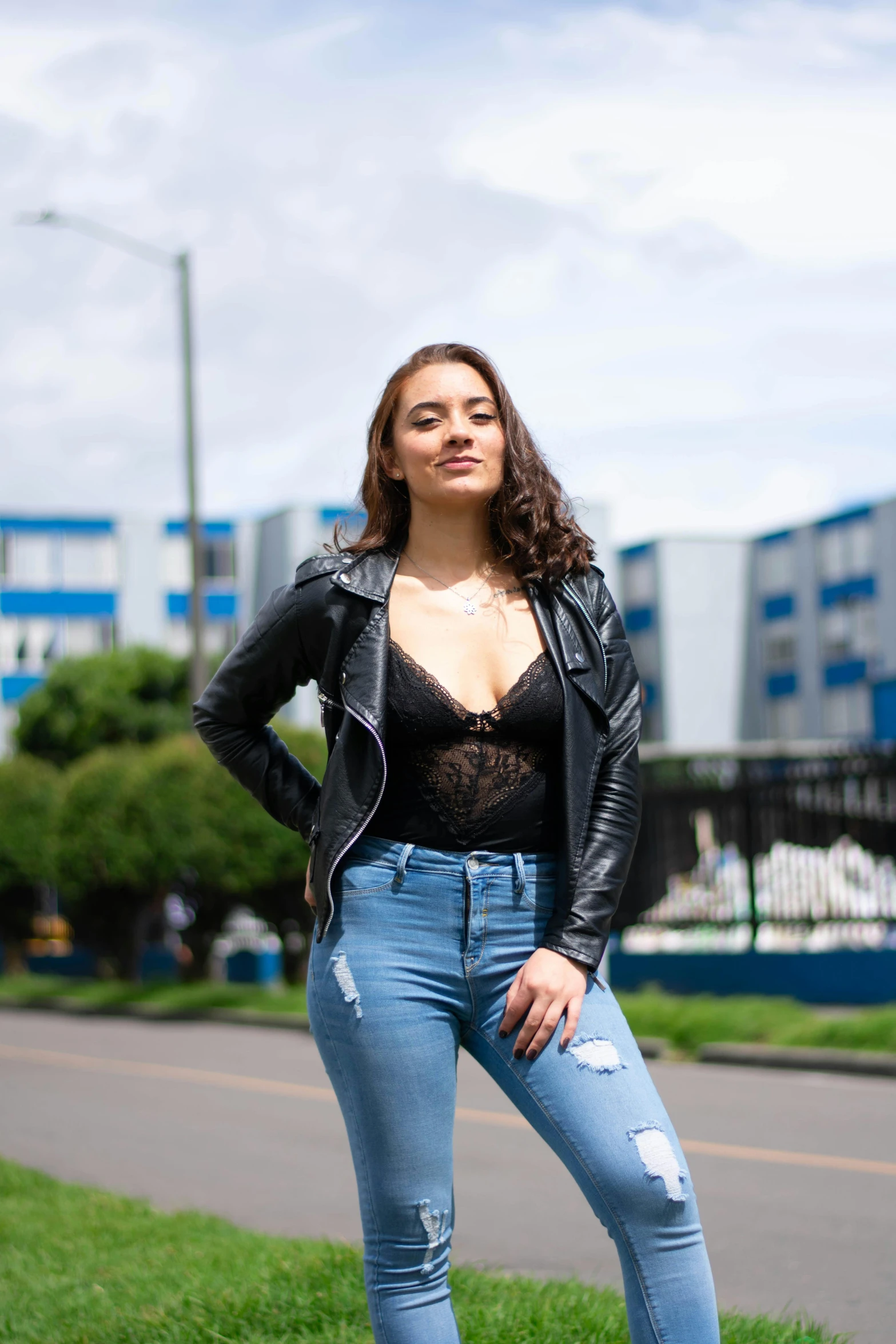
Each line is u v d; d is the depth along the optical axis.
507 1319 4.09
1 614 53.97
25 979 28.20
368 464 2.77
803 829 16.30
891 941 15.71
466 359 2.72
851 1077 11.99
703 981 16.66
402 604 2.66
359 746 2.58
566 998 2.47
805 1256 5.96
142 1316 4.38
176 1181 8.22
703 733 57.91
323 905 2.60
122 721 40.78
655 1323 2.41
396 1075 2.53
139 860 23.09
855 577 53.81
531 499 2.67
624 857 2.58
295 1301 4.41
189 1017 20.88
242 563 56.59
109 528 55.22
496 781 2.56
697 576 58.28
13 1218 6.39
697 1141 8.88
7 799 30.23
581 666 2.61
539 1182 7.77
